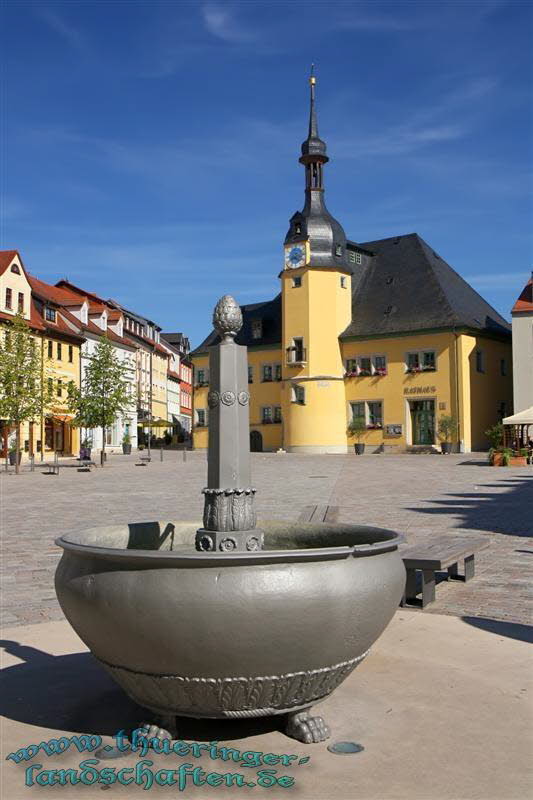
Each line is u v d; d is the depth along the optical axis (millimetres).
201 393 65625
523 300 49281
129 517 17375
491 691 5215
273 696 4129
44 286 65188
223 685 4020
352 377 55344
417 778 3977
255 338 61344
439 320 52031
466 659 5930
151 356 87688
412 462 41125
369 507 18391
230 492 4570
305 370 55312
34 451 53688
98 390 43781
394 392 53562
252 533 4582
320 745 4359
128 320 79688
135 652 4066
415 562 7762
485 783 3920
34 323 54031
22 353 39625
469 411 51312
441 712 4836
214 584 3906
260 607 3893
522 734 4512
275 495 22281
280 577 3951
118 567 4082
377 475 31203
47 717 4875
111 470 39344
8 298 51469
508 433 43188
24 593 8883
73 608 4277
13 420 39719
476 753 4262
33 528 15352
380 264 59250
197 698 4102
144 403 84062
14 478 33500
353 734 4512
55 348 57719
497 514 16516
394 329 53594
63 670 5812
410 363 53094
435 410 51938
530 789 3855
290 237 56125
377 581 4246
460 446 50688
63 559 4508
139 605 3965
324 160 57062
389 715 4789
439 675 5547
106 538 5371
